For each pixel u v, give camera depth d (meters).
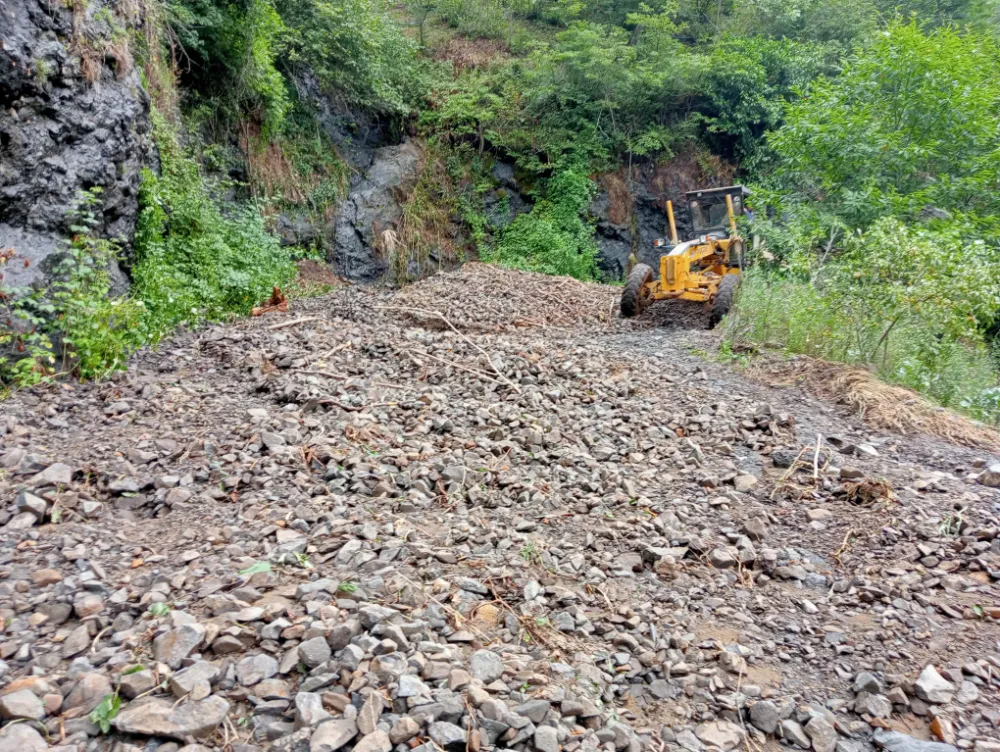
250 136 13.44
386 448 4.15
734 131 20.53
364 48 16.25
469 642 2.38
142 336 5.82
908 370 6.25
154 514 3.22
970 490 3.98
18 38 5.27
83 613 2.30
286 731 1.84
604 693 2.31
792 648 2.68
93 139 6.07
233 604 2.34
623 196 20.34
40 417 4.17
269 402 4.82
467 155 19.39
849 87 11.16
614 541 3.36
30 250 5.32
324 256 15.55
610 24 22.06
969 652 2.60
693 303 11.02
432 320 10.04
